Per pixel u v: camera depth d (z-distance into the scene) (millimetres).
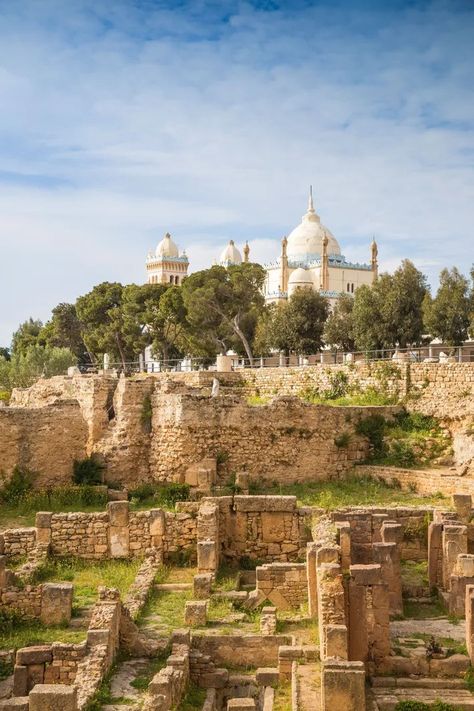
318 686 24344
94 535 36031
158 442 49344
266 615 29078
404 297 84188
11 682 25203
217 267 95750
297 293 101875
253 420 49812
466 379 57312
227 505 37406
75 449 48188
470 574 32344
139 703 22797
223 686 26453
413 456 52062
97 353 114500
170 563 36250
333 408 52344
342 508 41031
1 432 45750
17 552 35562
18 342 147375
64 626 28766
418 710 24797
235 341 101500
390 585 32125
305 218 174500
